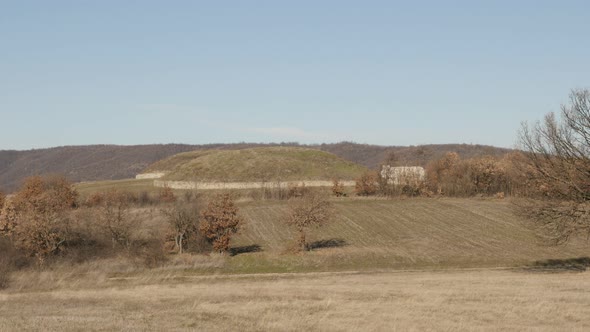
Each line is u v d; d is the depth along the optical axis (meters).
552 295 30.09
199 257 55.44
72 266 52.69
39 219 56.78
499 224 73.00
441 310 25.27
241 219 60.69
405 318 23.28
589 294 30.52
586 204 40.97
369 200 91.25
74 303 28.67
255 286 38.62
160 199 85.00
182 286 40.44
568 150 41.00
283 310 25.52
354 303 27.73
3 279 42.75
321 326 21.55
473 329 20.78
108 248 58.66
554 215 41.81
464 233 68.31
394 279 42.88
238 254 57.78
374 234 68.25
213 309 25.95
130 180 138.25
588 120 40.62
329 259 55.66
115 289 38.06
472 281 39.25
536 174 42.69
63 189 82.56
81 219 61.84
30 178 82.75
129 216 65.81
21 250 55.03
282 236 67.31
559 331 20.28
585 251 58.62
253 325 21.80
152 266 52.75
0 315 24.06
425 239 65.31
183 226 59.50
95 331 19.77
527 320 22.78
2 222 59.22
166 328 20.75
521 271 47.94
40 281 43.88
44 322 21.56
